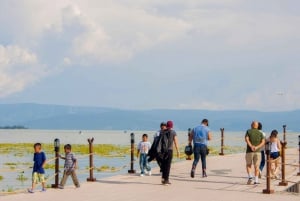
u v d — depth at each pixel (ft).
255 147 67.15
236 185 67.10
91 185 66.23
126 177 74.79
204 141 74.33
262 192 60.95
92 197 56.44
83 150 193.36
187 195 58.39
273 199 56.03
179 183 68.64
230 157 109.91
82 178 97.76
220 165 92.32
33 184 60.18
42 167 60.80
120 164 138.21
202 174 75.31
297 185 70.03
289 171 83.10
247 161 68.03
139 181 70.33
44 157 60.95
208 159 104.53
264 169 85.30
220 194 59.31
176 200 54.85
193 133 75.05
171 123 67.56
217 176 76.33
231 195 58.65
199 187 65.00
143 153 75.97
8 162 145.28
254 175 73.46
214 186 66.03
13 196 56.95
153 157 67.51
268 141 67.82
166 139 66.95
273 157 72.69
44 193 59.36
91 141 71.26
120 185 66.28
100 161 151.12
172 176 76.13
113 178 73.56
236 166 90.58
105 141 400.88
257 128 68.39
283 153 67.67
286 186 66.49
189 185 66.74
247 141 67.67
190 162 97.30
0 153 190.19
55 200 54.24
